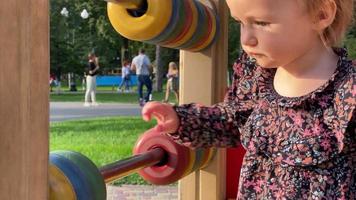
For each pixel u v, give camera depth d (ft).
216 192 7.36
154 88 94.58
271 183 5.00
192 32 6.36
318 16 4.69
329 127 4.75
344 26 4.85
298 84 4.97
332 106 4.76
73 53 107.55
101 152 26.43
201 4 6.71
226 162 8.14
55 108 56.13
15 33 2.84
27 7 2.86
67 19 109.09
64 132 33.96
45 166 2.92
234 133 5.63
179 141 5.60
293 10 4.61
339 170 4.75
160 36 5.93
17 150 2.89
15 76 2.86
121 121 40.24
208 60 7.16
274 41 4.66
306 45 4.79
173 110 5.48
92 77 60.29
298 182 4.85
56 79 106.01
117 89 99.40
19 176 2.89
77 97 78.59
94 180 3.86
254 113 5.20
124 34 5.85
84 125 37.68
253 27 4.72
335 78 4.76
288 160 4.87
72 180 3.65
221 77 7.30
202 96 7.21
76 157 3.88
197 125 5.51
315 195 4.77
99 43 113.91
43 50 2.89
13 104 2.87
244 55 5.52
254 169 5.16
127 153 26.11
